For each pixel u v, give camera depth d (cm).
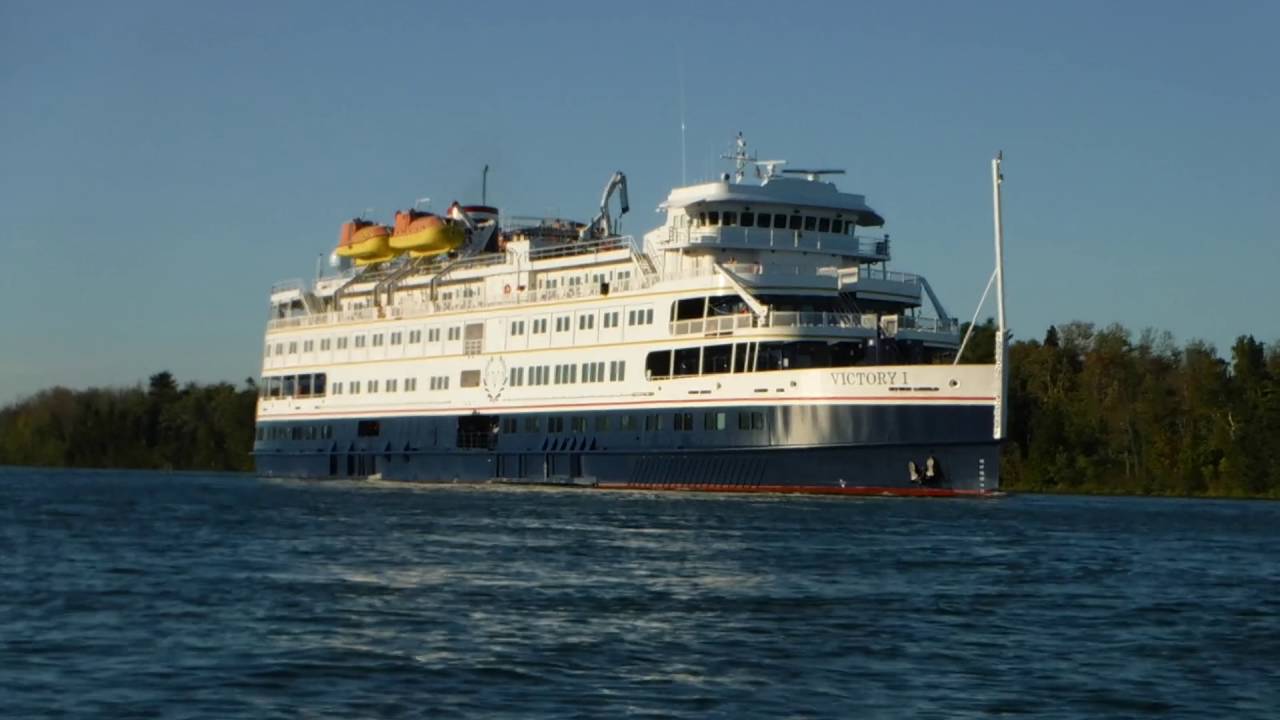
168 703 3322
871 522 7638
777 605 4753
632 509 8494
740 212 10175
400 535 7006
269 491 11362
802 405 9319
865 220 10631
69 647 3947
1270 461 15212
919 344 9762
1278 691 3594
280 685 3500
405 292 12850
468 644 4016
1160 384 16838
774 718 3238
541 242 11806
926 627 4391
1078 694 3528
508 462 11294
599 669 3709
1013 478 16862
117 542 6762
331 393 13088
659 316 10144
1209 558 6431
